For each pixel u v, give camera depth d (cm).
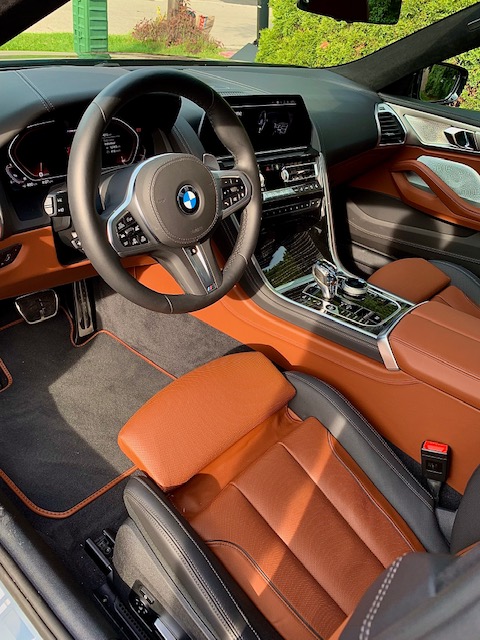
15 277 150
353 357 150
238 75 228
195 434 123
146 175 114
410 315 148
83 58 195
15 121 131
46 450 175
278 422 140
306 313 160
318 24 311
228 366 138
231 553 112
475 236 227
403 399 142
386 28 294
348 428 133
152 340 209
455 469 139
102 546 151
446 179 229
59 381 196
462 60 243
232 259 137
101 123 110
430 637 46
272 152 181
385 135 232
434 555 66
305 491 124
